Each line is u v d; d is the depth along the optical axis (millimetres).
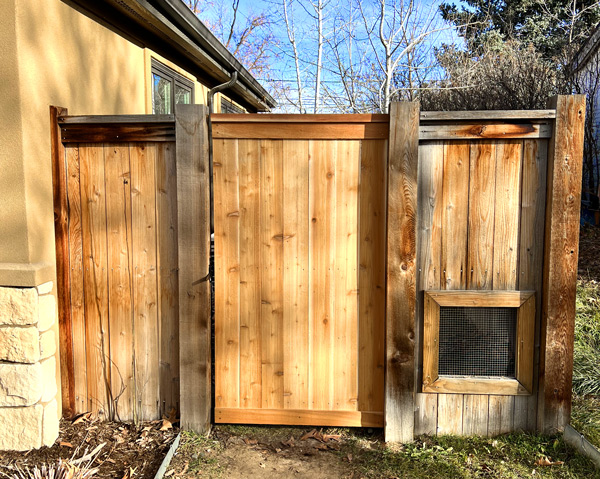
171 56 5883
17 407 2844
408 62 12820
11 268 2746
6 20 2650
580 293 5496
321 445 3000
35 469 2504
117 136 3016
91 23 3682
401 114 2852
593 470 2672
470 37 15703
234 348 3131
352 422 3123
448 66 12195
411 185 2879
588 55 10773
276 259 3064
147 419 3223
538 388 3035
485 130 2867
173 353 3156
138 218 3086
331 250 3041
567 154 2814
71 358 3170
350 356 3098
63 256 3066
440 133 2881
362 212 3006
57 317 3092
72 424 3141
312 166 2996
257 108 11617
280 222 3041
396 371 2986
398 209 2898
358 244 3027
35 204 2832
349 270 3049
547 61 11977
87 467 2625
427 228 2979
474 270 2982
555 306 2906
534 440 2963
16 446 2869
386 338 2979
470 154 2924
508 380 3035
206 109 2936
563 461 2762
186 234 2982
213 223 3080
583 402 3475
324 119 2949
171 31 4973
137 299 3135
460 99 10695
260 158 3006
